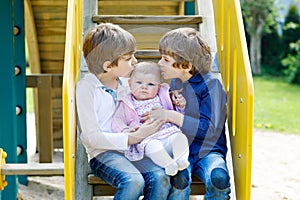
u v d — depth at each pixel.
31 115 7.65
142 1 5.12
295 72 11.11
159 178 2.50
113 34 2.63
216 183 2.51
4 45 4.00
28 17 5.04
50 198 4.46
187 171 2.56
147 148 2.54
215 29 3.25
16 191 4.09
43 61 5.55
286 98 9.56
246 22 11.99
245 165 2.49
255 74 12.04
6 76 4.04
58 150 5.82
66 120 2.38
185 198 2.56
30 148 5.93
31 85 4.84
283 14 12.38
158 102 2.67
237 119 2.67
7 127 4.08
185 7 4.98
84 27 3.19
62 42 5.38
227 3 2.92
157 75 2.68
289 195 4.50
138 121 2.62
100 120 2.60
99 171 2.58
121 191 2.45
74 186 2.64
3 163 2.91
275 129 7.09
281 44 12.02
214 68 3.05
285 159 5.61
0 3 3.96
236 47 2.69
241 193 2.57
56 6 5.10
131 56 2.67
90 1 3.29
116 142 2.53
